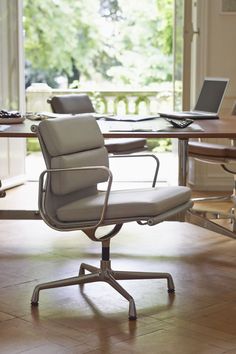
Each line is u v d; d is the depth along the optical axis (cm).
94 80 1288
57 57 1289
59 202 368
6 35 650
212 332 332
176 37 625
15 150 674
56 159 358
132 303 349
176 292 385
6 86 654
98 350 312
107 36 1276
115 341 322
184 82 609
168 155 928
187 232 510
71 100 566
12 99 658
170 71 1273
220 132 436
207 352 310
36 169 793
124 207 348
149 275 380
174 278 408
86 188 388
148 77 1277
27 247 471
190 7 596
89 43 1283
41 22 1280
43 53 1287
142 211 348
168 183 682
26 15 1277
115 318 348
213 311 358
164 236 499
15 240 489
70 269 424
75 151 370
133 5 1262
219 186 677
